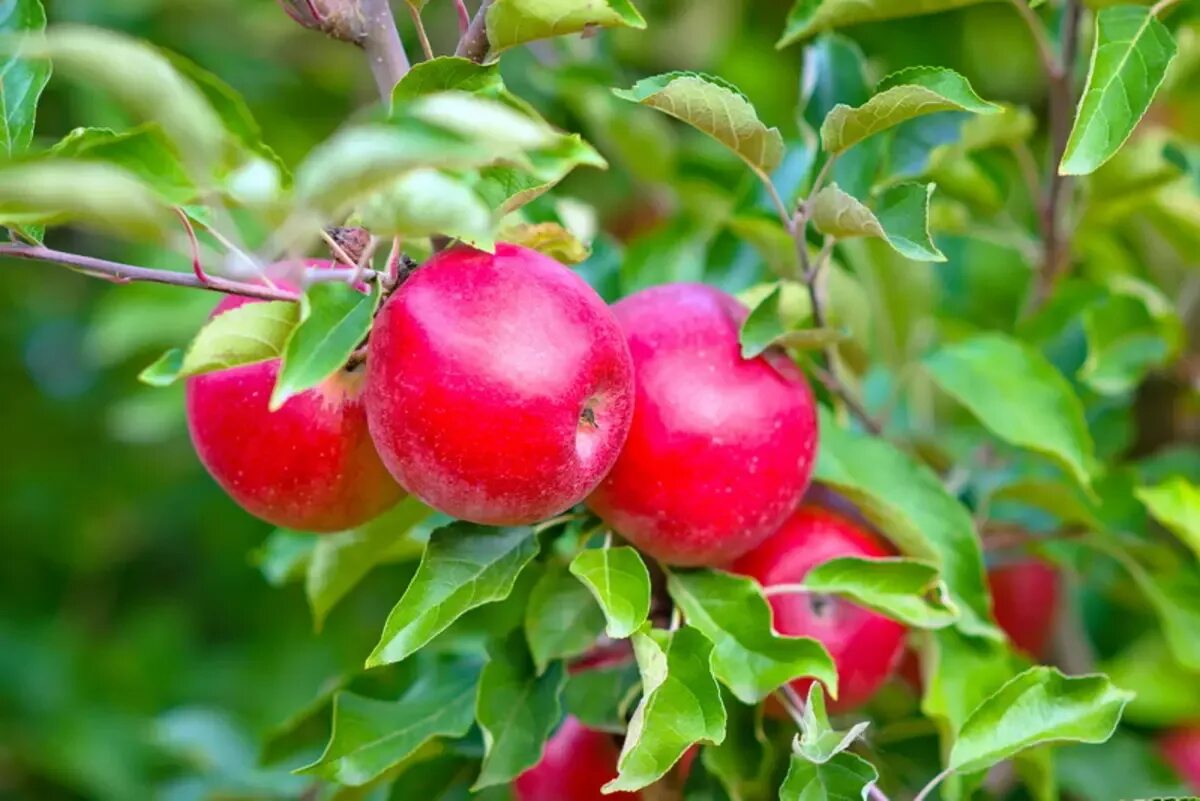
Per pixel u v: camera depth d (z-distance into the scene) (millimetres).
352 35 1005
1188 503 1144
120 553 1719
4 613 1690
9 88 1012
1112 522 1188
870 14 1078
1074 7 1139
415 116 906
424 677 1083
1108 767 1202
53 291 1740
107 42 912
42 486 1712
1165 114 1314
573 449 970
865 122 1005
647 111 1265
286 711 1521
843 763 981
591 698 1050
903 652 1128
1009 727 1017
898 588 1031
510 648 1036
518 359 957
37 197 914
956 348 1130
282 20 1468
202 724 1286
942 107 994
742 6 1478
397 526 1088
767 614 1014
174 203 956
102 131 969
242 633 1675
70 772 1516
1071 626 1288
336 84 1509
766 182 1037
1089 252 1233
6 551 1715
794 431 1019
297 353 944
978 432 1239
